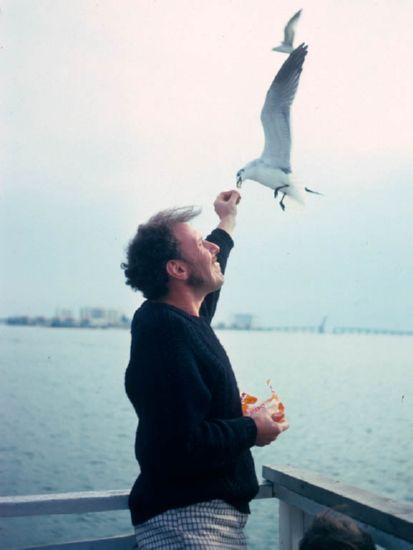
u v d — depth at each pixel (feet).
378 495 6.00
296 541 7.05
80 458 60.64
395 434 71.20
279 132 10.68
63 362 154.51
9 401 94.84
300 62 10.83
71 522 37.22
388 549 5.48
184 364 5.07
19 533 34.04
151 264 5.71
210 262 5.85
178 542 5.13
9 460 59.00
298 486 6.66
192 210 6.04
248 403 6.07
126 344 219.41
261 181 10.55
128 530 36.70
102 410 89.20
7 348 191.42
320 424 77.30
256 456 61.87
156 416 4.93
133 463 60.59
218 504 5.29
